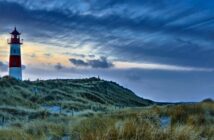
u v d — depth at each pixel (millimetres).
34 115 34000
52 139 10719
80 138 8234
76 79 107000
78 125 11836
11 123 21453
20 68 84438
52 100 58938
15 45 84312
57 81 80875
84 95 77188
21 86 62875
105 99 86875
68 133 11047
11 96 51531
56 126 13062
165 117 14516
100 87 105125
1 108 36031
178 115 14273
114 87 114625
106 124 10320
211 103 16062
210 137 9172
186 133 8031
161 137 7664
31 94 59625
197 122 12852
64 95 66312
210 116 14234
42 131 11523
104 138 7535
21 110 36656
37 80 75125
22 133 11359
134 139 7527
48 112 35438
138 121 10016
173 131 8094
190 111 15047
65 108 50344
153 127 8273
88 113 34062
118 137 7582
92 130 8688
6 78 62875
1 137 10984
